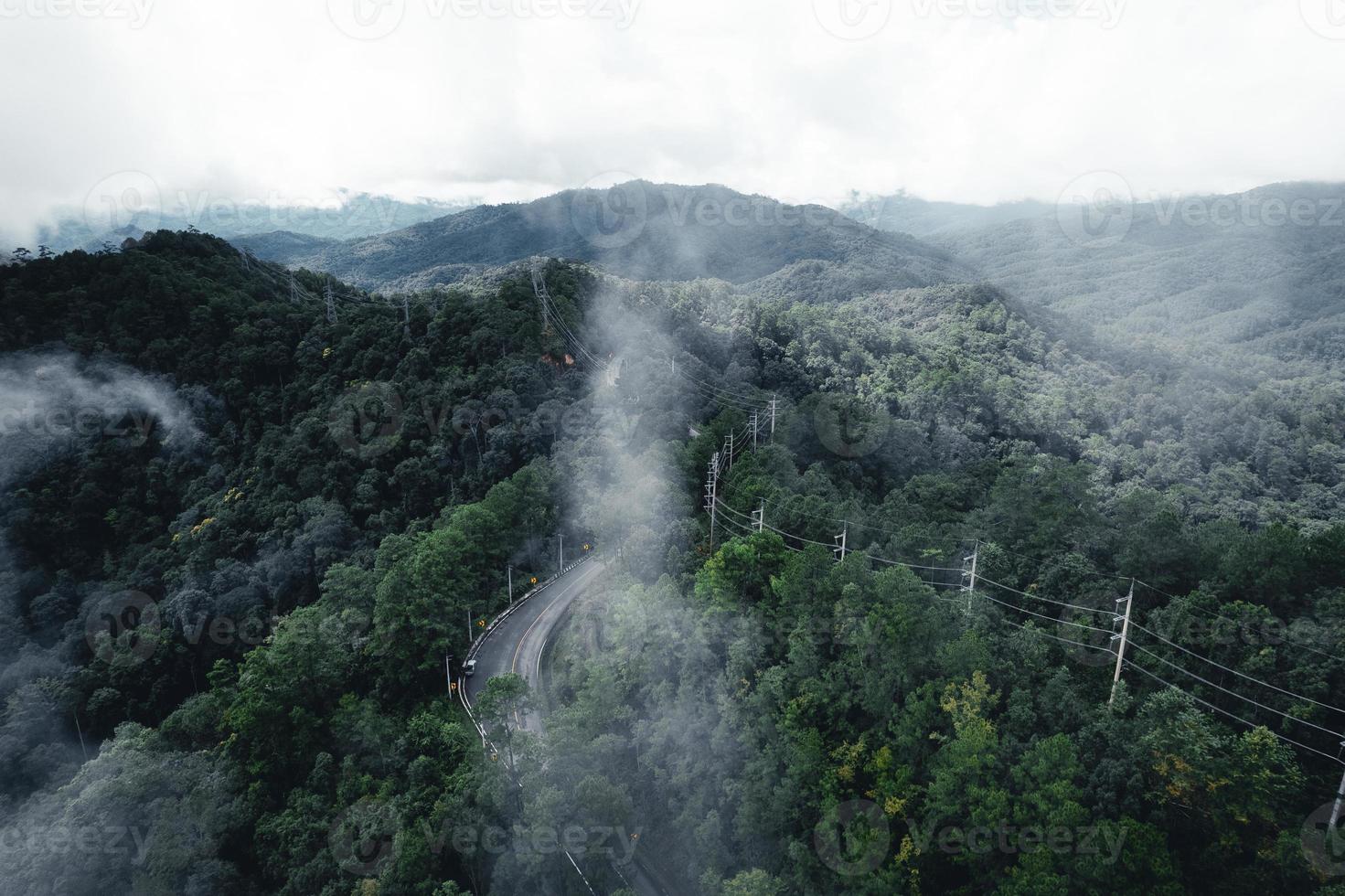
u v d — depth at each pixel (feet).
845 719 166.81
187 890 177.27
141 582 326.65
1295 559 163.22
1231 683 150.10
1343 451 481.05
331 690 223.51
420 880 170.19
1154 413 538.47
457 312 423.23
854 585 174.09
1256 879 119.14
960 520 252.62
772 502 247.50
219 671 258.16
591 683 196.44
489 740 185.78
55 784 234.17
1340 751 129.08
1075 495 226.79
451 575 251.39
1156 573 181.68
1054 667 162.61
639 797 189.47
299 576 310.45
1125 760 134.10
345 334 441.68
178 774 199.62
